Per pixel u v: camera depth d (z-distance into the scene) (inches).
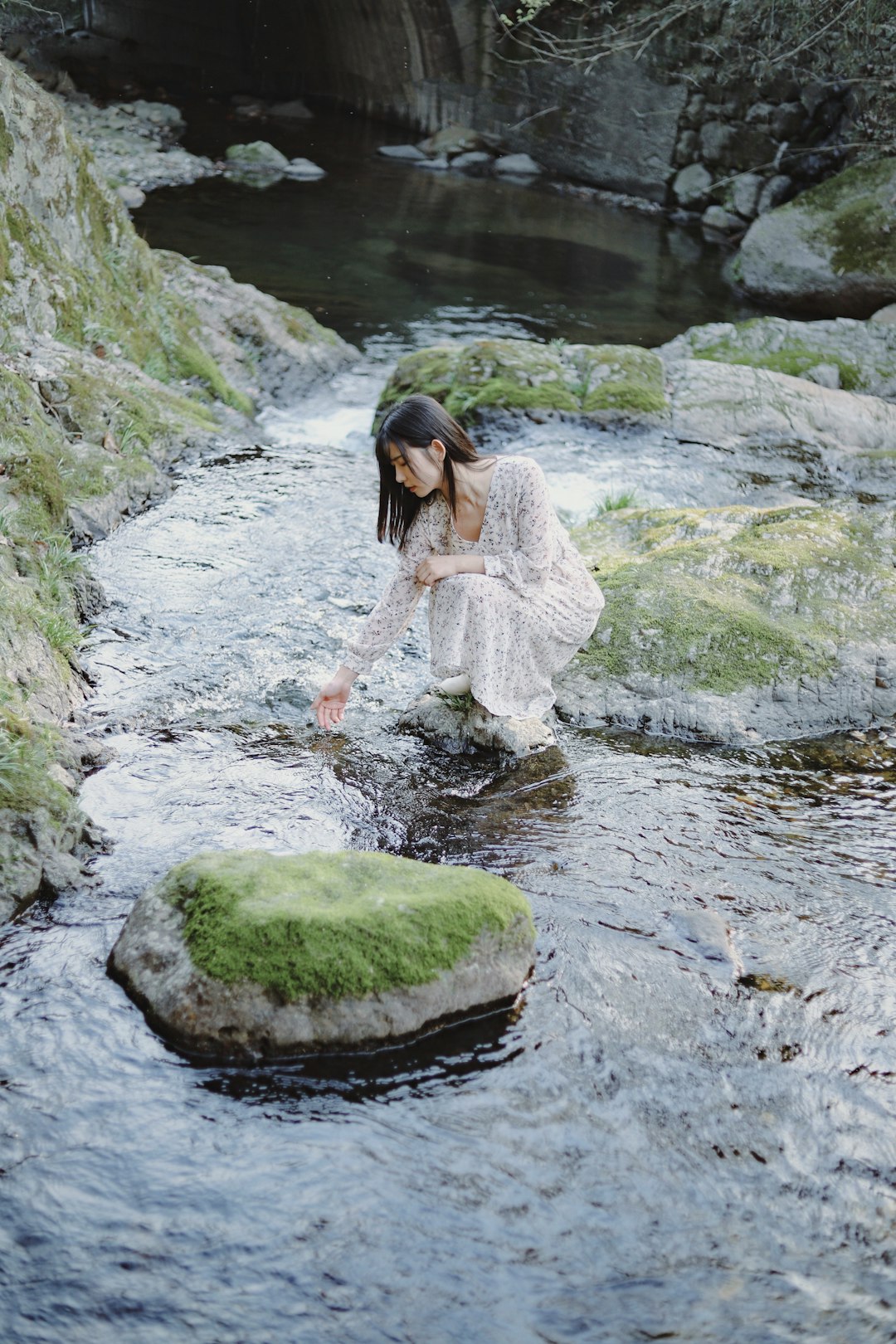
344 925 104.6
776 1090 100.3
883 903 127.2
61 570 176.2
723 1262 84.2
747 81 539.8
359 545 210.5
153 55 765.9
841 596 186.9
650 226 555.2
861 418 301.6
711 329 352.8
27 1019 101.7
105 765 140.3
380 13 657.6
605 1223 86.8
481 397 286.0
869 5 474.3
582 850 133.3
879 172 454.6
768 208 542.0
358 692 165.6
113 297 279.1
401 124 705.6
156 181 542.0
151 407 250.4
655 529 210.8
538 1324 79.0
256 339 324.8
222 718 155.0
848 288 435.5
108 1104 94.3
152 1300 79.2
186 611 182.7
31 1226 83.5
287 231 483.5
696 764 155.5
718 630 173.9
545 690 157.9
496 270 457.4
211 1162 89.9
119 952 108.6
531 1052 102.9
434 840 133.0
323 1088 97.8
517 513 141.8
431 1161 91.3
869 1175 92.4
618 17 571.2
